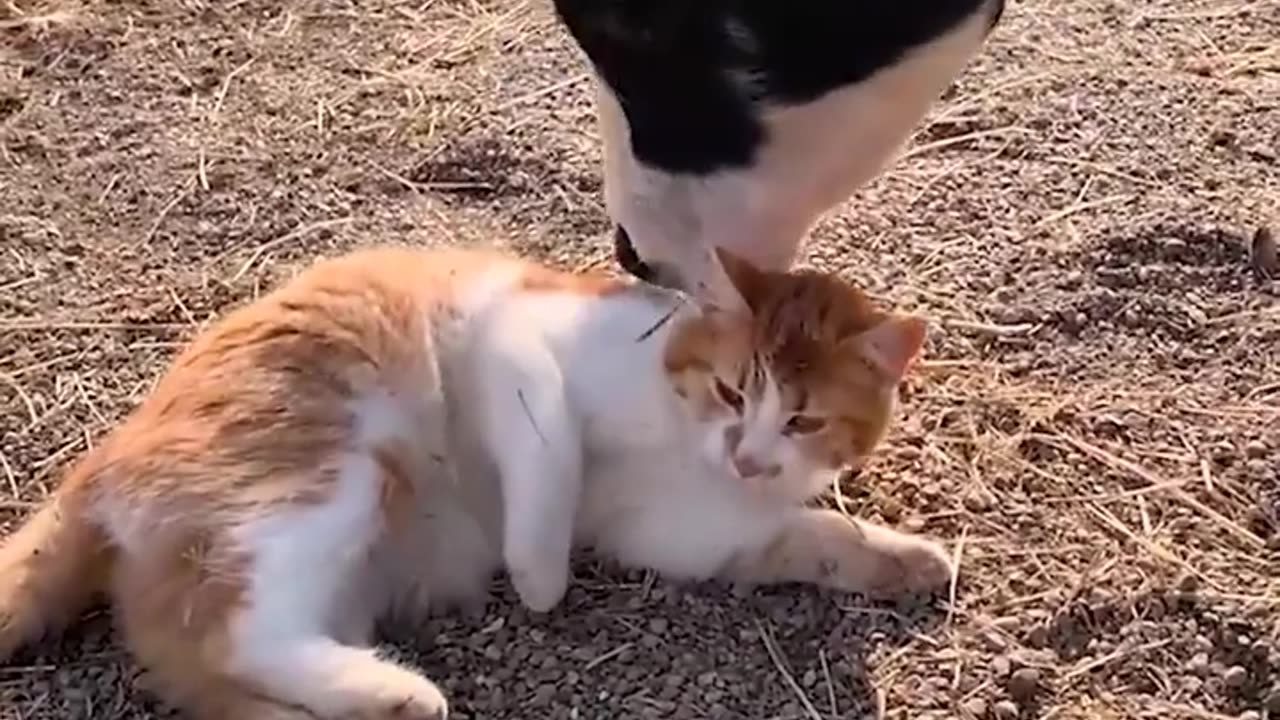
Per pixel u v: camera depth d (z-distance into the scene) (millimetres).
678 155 1412
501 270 1425
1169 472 1485
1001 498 1466
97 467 1330
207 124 1840
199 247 1711
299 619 1266
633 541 1392
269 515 1280
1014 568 1415
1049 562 1419
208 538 1272
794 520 1381
